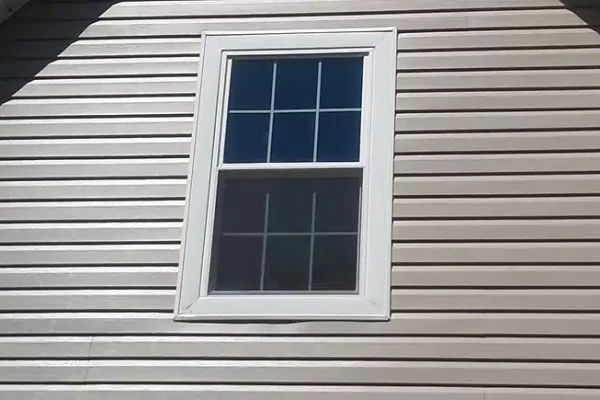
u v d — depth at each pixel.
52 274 4.56
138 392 4.23
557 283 4.27
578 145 4.59
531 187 4.50
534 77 4.79
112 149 4.86
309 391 4.15
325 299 4.35
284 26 5.09
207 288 4.45
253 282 4.45
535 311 4.22
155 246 4.58
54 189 4.79
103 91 5.04
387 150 4.65
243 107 4.90
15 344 4.40
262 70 5.01
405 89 4.81
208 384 4.22
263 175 4.71
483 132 4.66
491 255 4.36
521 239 4.39
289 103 4.89
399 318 4.26
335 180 4.65
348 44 4.98
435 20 5.00
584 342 4.15
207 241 4.55
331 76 4.93
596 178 4.50
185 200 4.67
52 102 5.04
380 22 5.03
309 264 4.46
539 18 4.94
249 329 4.32
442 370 4.14
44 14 5.29
